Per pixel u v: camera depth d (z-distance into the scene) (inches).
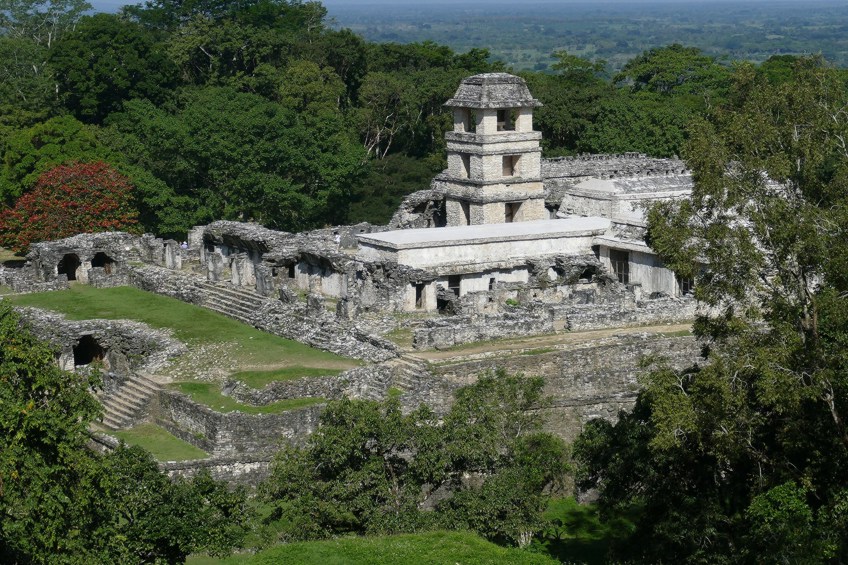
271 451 3083.2
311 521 2600.9
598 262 4089.6
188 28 7209.6
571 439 3265.3
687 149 2751.0
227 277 4293.8
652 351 3472.0
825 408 2603.3
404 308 3848.4
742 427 2586.1
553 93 6437.0
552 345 3464.6
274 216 5546.3
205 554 2576.3
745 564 2456.9
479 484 2859.3
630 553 2664.9
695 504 2576.3
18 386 2311.8
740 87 3193.9
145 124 5595.5
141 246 4547.2
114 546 2298.2
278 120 5516.7
